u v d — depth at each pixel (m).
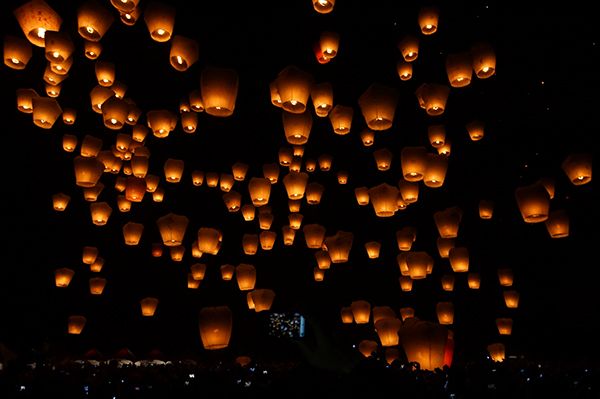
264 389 2.94
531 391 3.19
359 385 2.75
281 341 11.74
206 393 3.00
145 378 3.29
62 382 3.04
